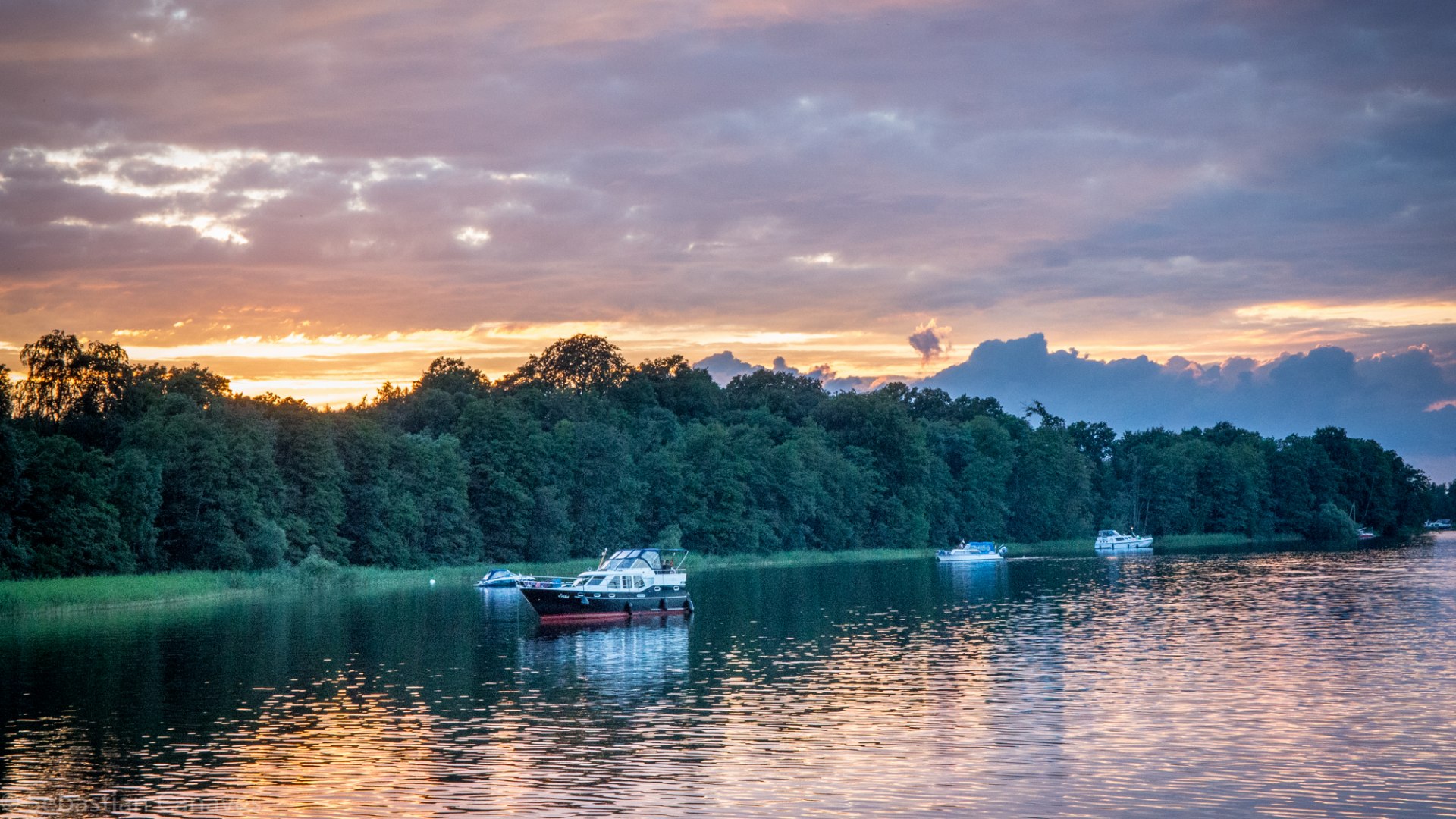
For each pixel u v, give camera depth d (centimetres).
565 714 5034
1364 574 13162
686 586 12750
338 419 15112
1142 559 17912
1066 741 4428
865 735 4569
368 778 4003
